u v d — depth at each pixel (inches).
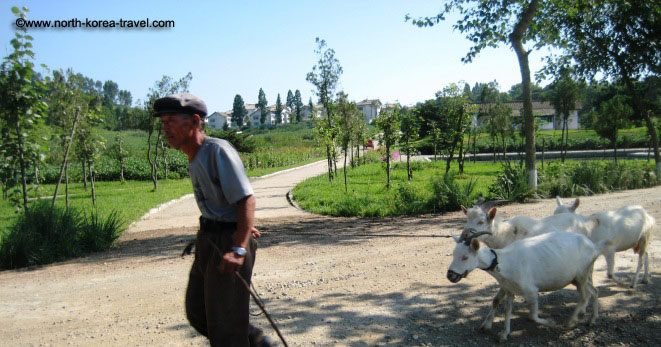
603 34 789.9
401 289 245.8
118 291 273.1
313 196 772.6
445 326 192.9
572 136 2294.5
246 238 124.0
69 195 927.0
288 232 460.1
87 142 745.0
